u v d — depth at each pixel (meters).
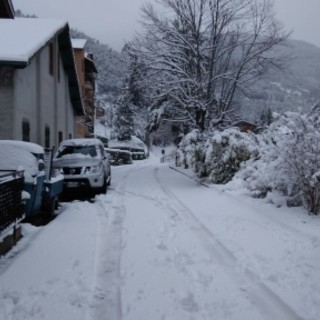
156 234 8.66
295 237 8.08
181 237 8.41
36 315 4.91
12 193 7.89
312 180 9.63
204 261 6.85
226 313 4.91
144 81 27.03
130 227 9.35
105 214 11.13
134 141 70.88
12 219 7.90
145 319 4.79
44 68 19.08
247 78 27.03
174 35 26.19
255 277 6.03
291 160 10.09
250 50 26.42
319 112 10.88
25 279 6.06
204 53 26.59
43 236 8.59
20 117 15.49
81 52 42.00
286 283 5.77
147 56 26.50
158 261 6.86
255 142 15.67
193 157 19.59
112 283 5.95
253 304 5.16
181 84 26.38
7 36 16.44
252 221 9.56
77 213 11.30
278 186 11.16
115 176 24.27
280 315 4.85
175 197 14.24
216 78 25.95
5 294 5.53
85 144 16.66
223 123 26.66
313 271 6.19
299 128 10.29
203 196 13.70
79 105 27.92
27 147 10.14
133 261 6.88
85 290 5.63
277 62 27.45
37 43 15.29
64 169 15.20
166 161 53.94
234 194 12.87
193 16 25.75
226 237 8.22
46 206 10.98
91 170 15.23
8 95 14.70
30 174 9.72
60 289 5.68
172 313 4.93
